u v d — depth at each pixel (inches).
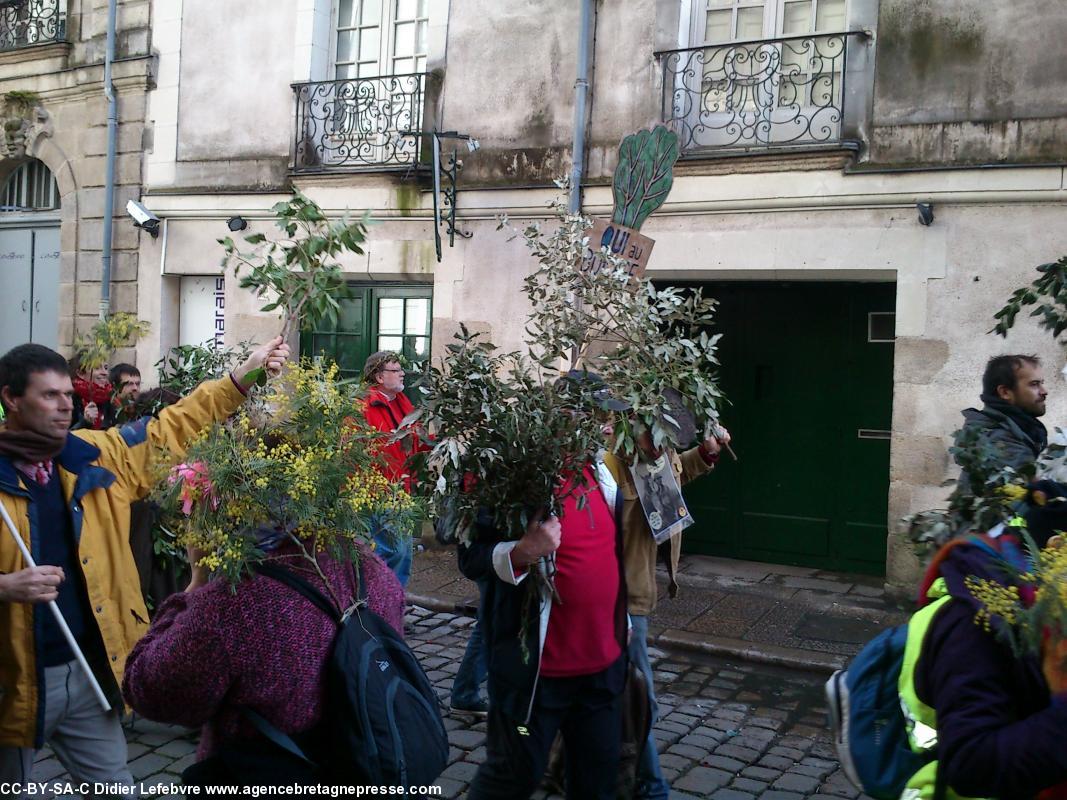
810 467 337.4
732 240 316.8
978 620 78.5
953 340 286.5
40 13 461.7
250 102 405.7
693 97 329.7
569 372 125.6
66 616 121.5
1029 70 277.0
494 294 356.5
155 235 425.4
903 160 293.1
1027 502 88.8
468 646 200.4
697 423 154.9
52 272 475.8
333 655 97.5
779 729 205.6
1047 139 274.5
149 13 426.6
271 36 401.7
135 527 180.7
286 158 397.7
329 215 386.9
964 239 284.8
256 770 95.5
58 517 122.1
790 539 340.5
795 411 339.0
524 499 119.2
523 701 124.4
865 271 301.4
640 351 127.3
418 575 322.3
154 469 112.0
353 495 102.8
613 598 130.6
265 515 98.3
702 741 198.1
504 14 356.5
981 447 130.7
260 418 105.8
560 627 126.6
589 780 130.2
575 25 343.9
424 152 370.6
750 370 344.2
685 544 357.1
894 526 294.5
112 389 261.9
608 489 136.5
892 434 295.4
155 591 187.0
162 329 425.4
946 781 79.1
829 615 282.8
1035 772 72.1
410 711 98.3
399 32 390.3
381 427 241.8
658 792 155.3
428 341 382.3
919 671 82.9
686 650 257.4
